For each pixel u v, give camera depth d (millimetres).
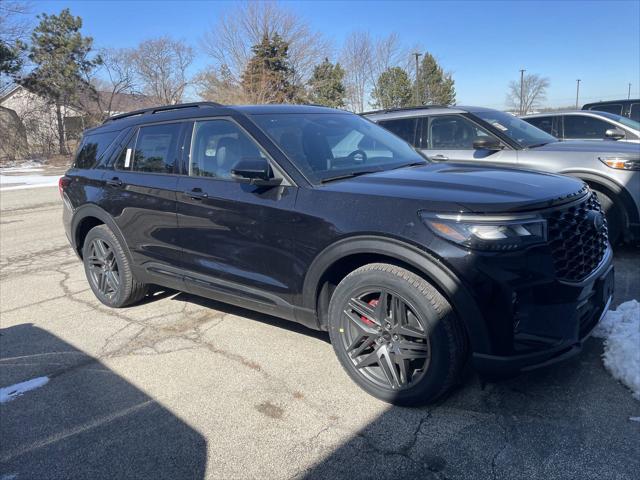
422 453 2449
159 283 4180
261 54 35750
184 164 3824
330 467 2402
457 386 2990
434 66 55531
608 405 2715
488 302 2438
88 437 2746
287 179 3162
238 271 3445
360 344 2979
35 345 3959
